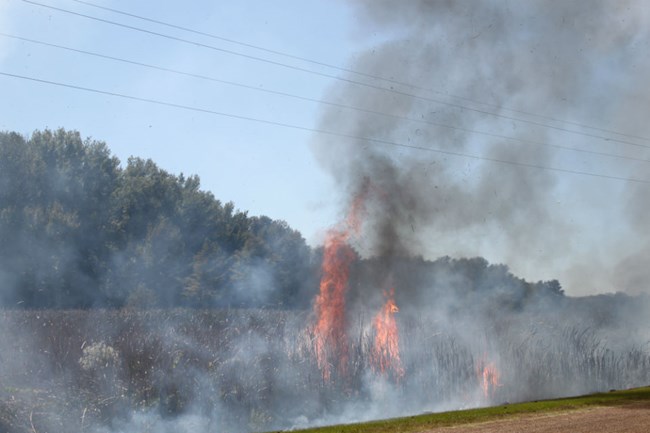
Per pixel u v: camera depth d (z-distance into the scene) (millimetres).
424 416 16547
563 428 13914
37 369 20203
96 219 61906
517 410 16641
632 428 13711
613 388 25578
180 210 67000
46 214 58656
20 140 61656
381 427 14867
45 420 17109
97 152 65688
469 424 14812
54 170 61969
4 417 16641
